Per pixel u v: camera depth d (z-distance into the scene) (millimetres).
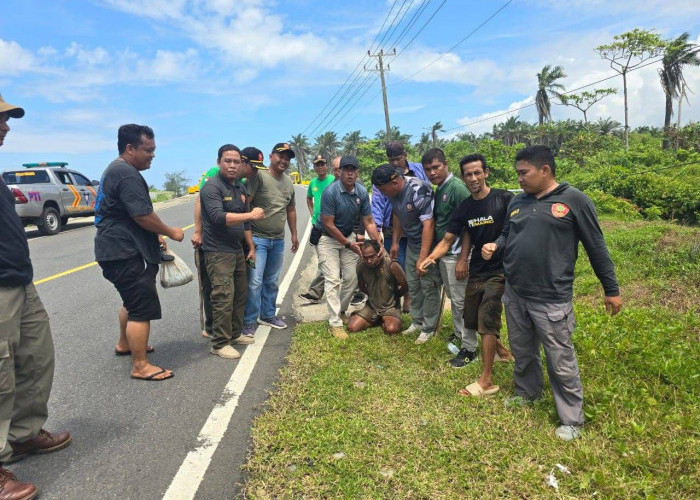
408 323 5285
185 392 3768
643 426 2855
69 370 4250
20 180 14281
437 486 2527
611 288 2992
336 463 2730
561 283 2992
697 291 5648
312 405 3408
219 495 2561
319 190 6922
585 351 4016
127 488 2621
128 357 4543
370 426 3111
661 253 7469
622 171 20453
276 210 5023
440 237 4461
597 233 2934
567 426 2996
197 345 4820
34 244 12359
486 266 3713
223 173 4293
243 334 4941
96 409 3514
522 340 3275
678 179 19750
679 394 3289
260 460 2809
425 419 3188
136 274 3738
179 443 3055
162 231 3809
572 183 22484
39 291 7270
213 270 4336
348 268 5137
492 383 3684
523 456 2758
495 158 28156
